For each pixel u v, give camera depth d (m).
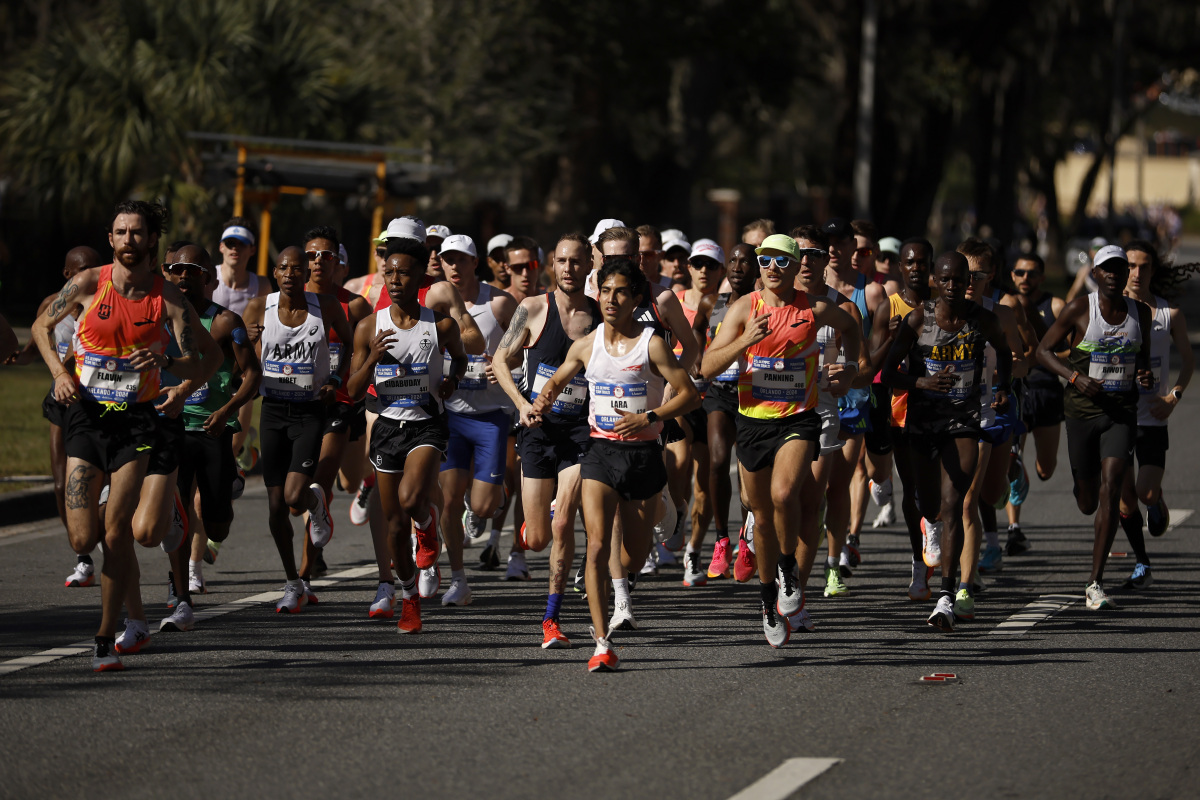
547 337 29.67
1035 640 28.28
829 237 34.03
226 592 33.16
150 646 27.47
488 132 111.81
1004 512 46.06
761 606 31.77
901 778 19.70
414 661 26.45
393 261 28.59
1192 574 35.41
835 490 32.78
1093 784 19.45
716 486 33.53
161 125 82.81
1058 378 39.34
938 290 29.45
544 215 140.38
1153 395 33.16
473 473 33.56
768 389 27.12
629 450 25.80
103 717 22.70
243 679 25.06
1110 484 31.30
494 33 108.75
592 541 25.64
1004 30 122.75
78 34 91.62
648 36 116.19
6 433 55.31
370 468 34.91
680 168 140.12
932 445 29.73
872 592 33.50
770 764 20.33
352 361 30.34
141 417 25.61
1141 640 28.23
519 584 34.53
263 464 30.81
